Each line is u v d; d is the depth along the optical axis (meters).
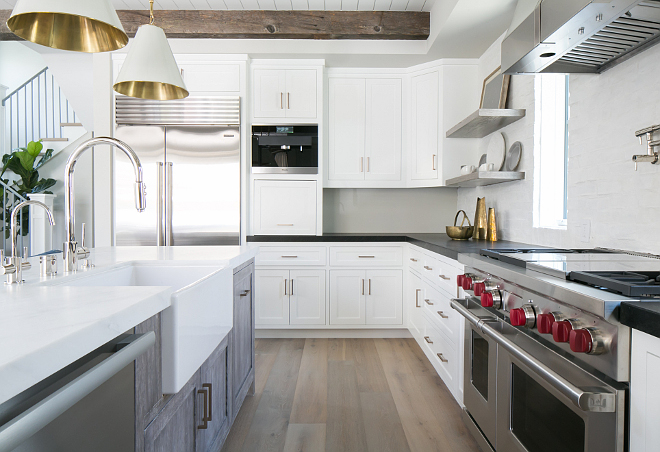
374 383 2.75
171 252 2.17
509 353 1.56
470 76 3.73
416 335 3.39
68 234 1.45
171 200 3.69
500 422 1.66
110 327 0.79
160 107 3.69
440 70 3.75
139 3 3.40
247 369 2.39
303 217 3.86
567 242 2.36
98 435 0.80
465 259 2.08
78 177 5.80
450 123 3.74
